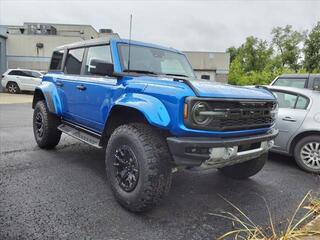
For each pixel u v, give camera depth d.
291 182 4.73
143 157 3.21
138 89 3.50
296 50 52.22
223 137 3.26
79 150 5.96
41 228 3.00
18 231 2.93
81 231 2.99
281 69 47.06
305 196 4.00
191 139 3.07
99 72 3.83
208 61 47.47
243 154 3.42
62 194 3.83
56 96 5.28
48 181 4.25
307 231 3.02
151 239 2.94
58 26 43.69
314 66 37.66
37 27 36.59
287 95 5.71
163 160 3.22
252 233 3.07
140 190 3.23
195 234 3.06
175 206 3.68
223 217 3.45
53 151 5.82
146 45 4.55
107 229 3.06
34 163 5.04
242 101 3.34
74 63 5.06
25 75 21.70
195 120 3.04
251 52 58.91
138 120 3.68
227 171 4.71
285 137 5.54
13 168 4.74
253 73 50.97
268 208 3.73
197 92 3.05
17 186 4.02
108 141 3.74
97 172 4.70
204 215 3.48
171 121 3.10
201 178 4.72
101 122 4.16
